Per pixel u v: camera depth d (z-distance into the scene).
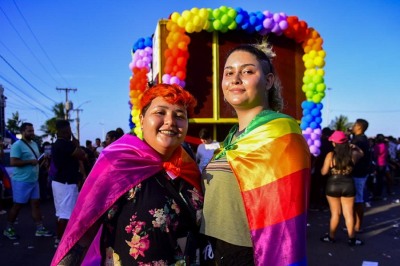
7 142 12.45
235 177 1.76
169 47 4.72
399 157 13.91
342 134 5.31
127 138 1.97
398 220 6.96
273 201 1.63
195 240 1.85
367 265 4.23
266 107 1.96
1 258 4.71
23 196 5.61
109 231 1.80
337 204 5.36
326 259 4.64
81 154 5.14
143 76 5.60
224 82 1.95
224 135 6.21
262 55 1.95
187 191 1.90
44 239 5.64
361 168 5.78
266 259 1.61
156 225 1.72
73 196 5.09
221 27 4.76
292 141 1.69
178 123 1.89
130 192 1.77
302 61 5.29
